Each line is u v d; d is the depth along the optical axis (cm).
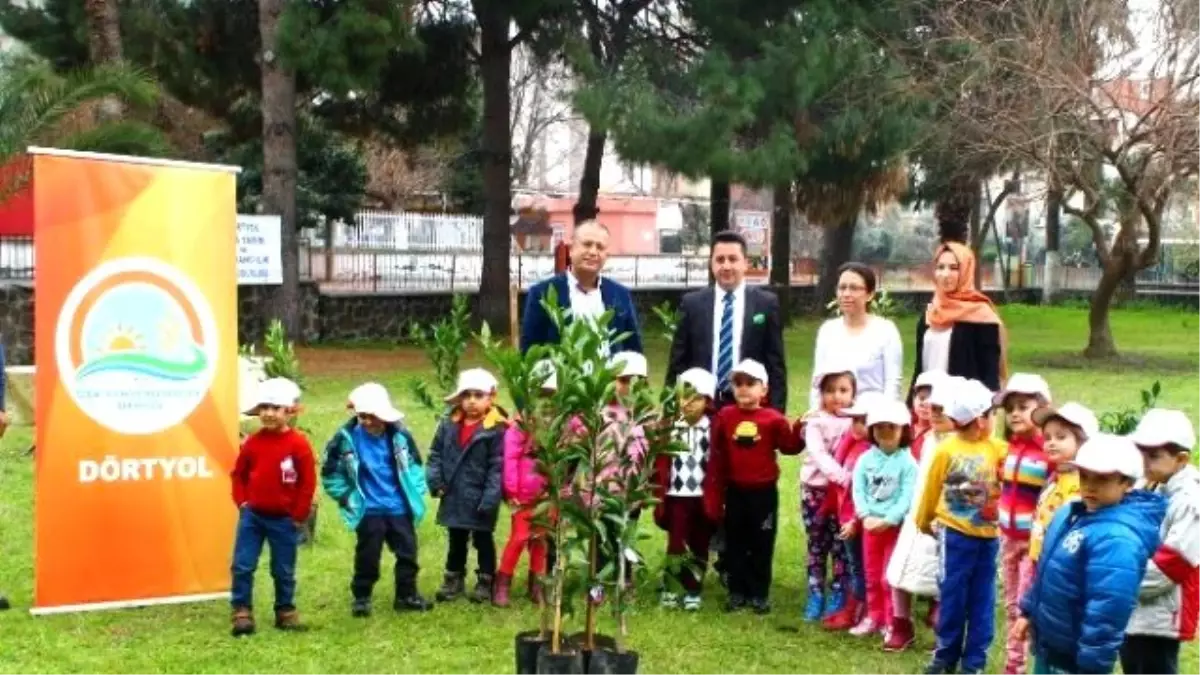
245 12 2011
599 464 498
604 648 517
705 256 3478
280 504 633
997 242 4128
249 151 2489
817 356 713
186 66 1986
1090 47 1933
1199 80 1916
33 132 1473
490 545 703
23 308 1833
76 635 627
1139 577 419
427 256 2734
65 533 662
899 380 697
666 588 647
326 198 2531
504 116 2206
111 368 671
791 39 1780
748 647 625
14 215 1922
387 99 2214
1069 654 435
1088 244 4769
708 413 691
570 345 489
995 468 568
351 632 639
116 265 671
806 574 758
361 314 2286
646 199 5088
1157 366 2009
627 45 1955
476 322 2286
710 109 1728
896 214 5322
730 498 682
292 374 823
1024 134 1923
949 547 569
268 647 613
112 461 672
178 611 676
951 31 1952
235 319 710
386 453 673
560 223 4522
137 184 676
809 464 679
